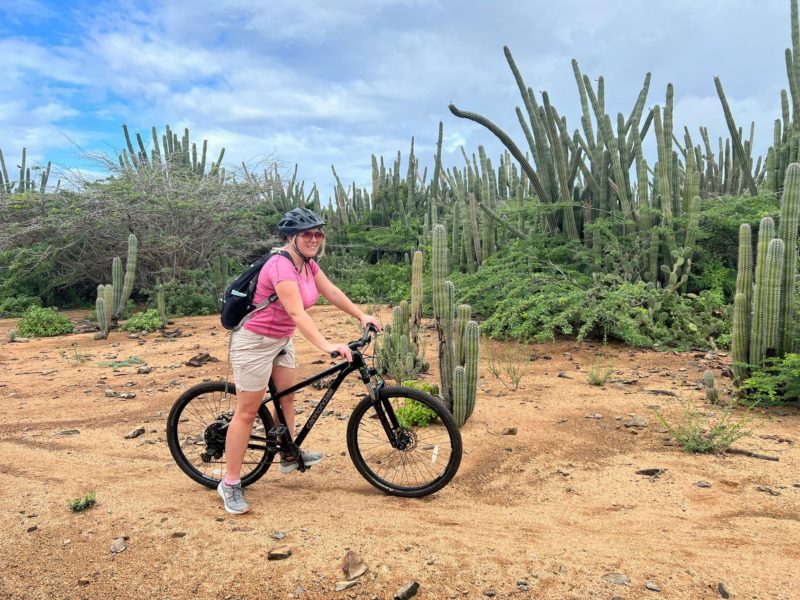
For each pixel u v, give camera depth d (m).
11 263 15.90
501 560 2.79
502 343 8.84
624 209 10.13
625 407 5.54
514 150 10.30
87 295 17.95
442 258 5.03
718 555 2.88
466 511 3.46
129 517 3.22
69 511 3.30
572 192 10.66
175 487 3.78
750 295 5.89
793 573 2.70
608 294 8.53
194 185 16.77
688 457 4.34
